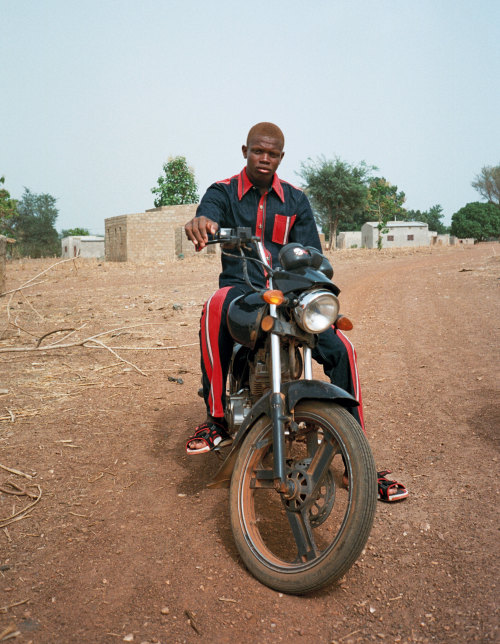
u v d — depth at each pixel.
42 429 4.12
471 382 4.80
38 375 5.52
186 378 5.41
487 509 2.82
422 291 10.07
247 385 3.00
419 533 2.67
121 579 2.40
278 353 2.42
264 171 3.04
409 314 8.12
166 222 29.97
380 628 2.09
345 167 45.84
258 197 3.16
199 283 13.16
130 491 3.21
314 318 2.30
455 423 3.94
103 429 4.12
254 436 2.52
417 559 2.48
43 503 3.08
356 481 2.18
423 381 4.95
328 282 2.36
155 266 18.91
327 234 56.88
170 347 6.22
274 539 2.67
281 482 2.27
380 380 5.09
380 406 4.40
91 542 2.70
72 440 3.91
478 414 4.06
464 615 2.11
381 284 11.57
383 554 2.53
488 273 11.45
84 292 11.80
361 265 18.38
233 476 2.54
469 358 5.57
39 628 2.10
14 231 65.88
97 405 4.63
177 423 4.23
